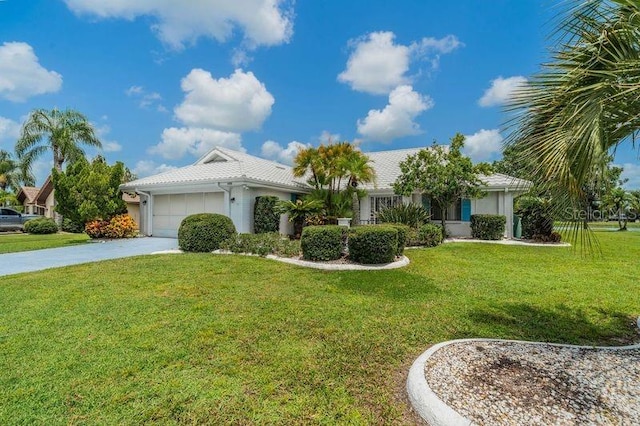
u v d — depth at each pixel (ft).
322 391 11.15
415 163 52.47
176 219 60.64
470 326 17.07
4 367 12.38
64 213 56.29
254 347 14.33
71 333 15.51
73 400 10.46
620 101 11.46
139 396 10.70
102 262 32.89
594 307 20.33
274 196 55.57
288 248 36.96
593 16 11.76
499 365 12.07
